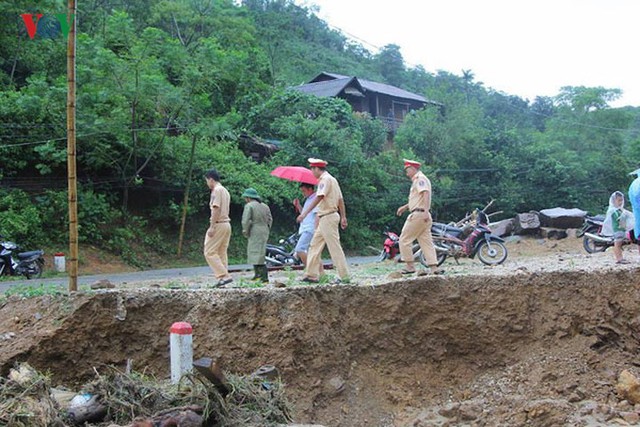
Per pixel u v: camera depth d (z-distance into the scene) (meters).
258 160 31.38
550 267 10.24
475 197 37.03
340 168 30.98
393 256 16.94
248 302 7.82
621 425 7.43
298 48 53.28
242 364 7.53
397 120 43.72
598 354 8.68
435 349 8.56
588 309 8.89
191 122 23.95
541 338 8.72
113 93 21.78
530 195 38.28
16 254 17.78
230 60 24.11
